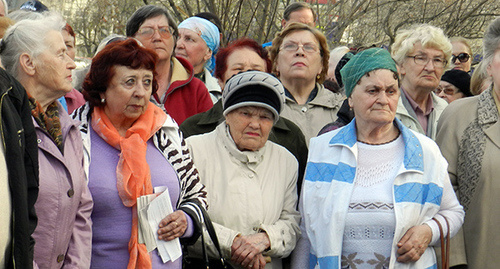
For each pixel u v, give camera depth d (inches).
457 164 173.2
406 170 148.8
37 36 134.5
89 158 141.2
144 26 208.2
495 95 175.9
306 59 196.5
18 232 107.0
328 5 499.2
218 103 178.7
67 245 129.2
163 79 211.5
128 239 139.4
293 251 162.2
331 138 157.8
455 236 167.8
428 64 202.7
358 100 153.6
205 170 158.1
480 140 169.9
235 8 346.0
